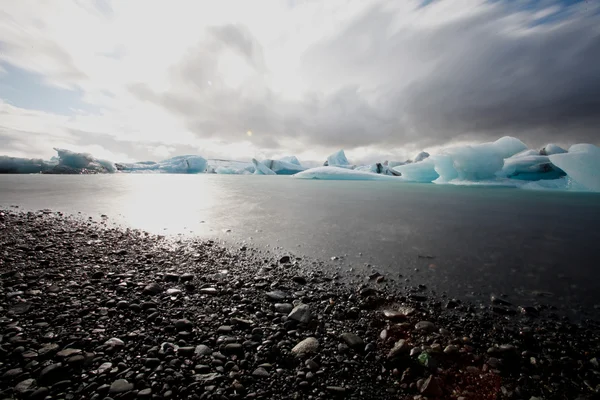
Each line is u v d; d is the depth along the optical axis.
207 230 7.64
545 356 2.68
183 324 2.97
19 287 3.73
